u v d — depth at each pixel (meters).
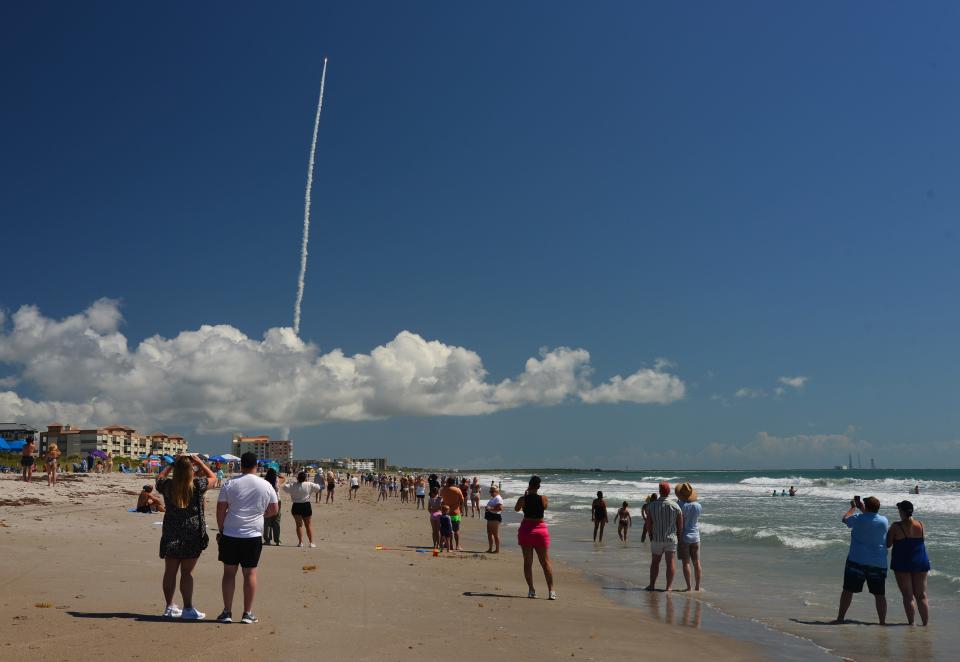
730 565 16.92
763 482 105.94
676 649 8.27
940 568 15.96
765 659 8.10
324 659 6.43
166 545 7.56
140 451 147.00
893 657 8.34
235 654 6.35
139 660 5.95
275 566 13.05
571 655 7.50
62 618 7.38
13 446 36.28
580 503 47.06
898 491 65.31
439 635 7.93
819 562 17.41
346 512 35.50
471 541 23.25
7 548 12.94
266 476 16.53
